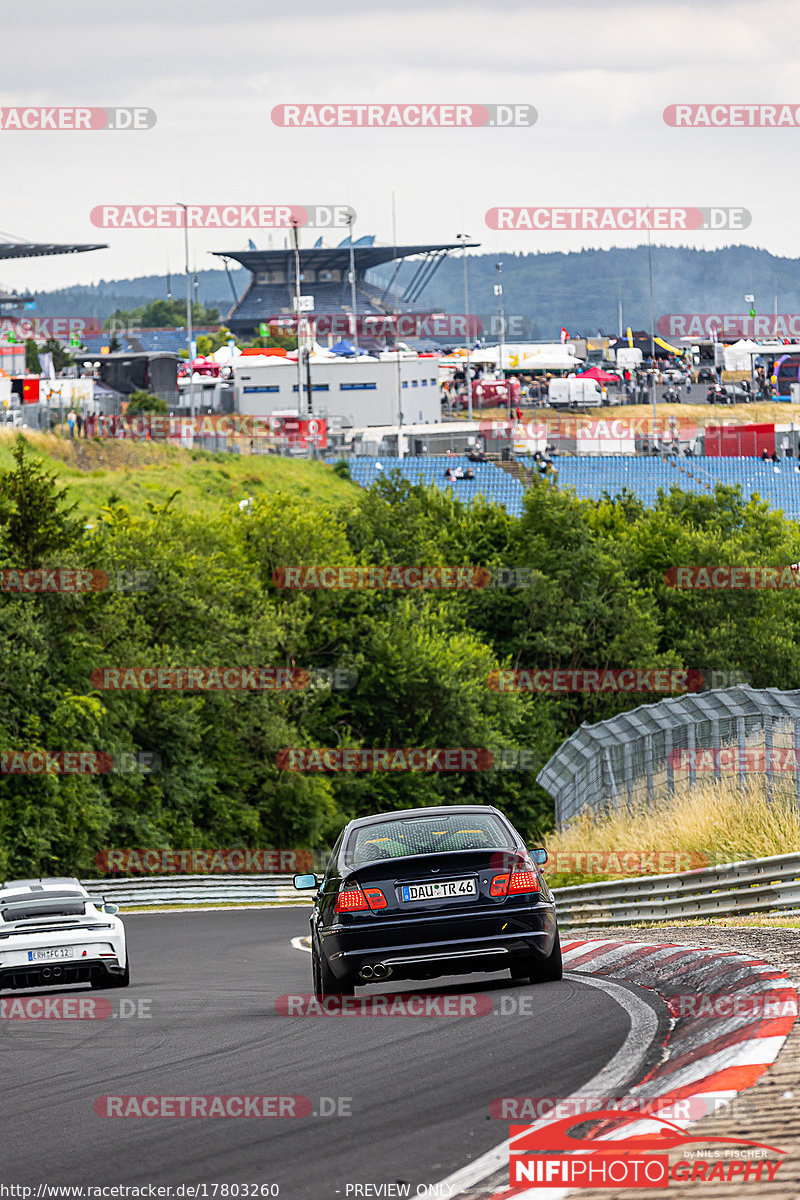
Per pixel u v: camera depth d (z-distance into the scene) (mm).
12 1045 38750
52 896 60688
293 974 63562
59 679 189125
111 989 59125
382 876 40812
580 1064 27359
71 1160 22938
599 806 108688
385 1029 35000
